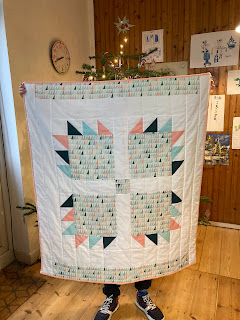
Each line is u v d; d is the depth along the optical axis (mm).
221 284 1789
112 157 1214
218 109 2506
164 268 1338
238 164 2531
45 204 1305
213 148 2590
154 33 2566
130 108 1172
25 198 1984
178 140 1222
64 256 1335
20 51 1860
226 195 2625
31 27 1960
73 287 1808
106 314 1468
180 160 1244
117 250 1292
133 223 1270
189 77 1175
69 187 1266
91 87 1173
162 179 1248
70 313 1563
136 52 2680
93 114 1187
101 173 1229
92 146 1212
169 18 2490
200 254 2164
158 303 1619
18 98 1855
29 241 2037
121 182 1232
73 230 1302
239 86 2398
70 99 1188
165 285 1788
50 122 1216
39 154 1262
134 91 1162
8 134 1908
